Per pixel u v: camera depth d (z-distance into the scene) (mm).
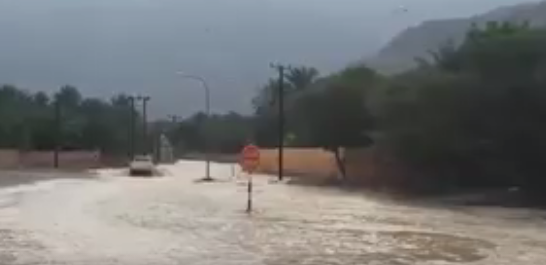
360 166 88312
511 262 29344
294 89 162875
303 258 29594
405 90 72938
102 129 193875
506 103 63156
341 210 54625
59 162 158000
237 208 55562
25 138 164000
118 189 79125
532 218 49531
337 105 92750
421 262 28984
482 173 69562
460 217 49812
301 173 115375
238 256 29969
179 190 78750
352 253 31312
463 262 29203
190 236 37031
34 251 30766
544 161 63719
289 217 48469
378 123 78938
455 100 66125
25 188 78438
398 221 46625
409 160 73500
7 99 191250
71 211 51312
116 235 37031
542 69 61812
